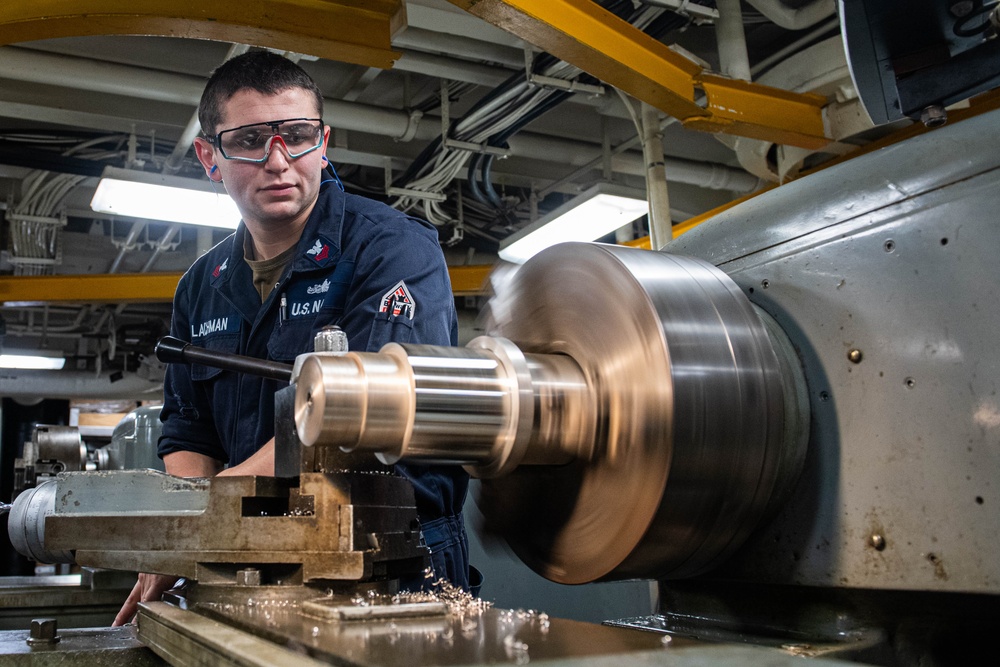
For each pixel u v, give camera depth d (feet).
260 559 2.36
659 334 2.13
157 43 10.23
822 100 8.83
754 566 2.44
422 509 3.61
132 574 6.92
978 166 2.01
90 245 15.72
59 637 2.85
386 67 6.99
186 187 10.57
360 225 3.92
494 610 2.07
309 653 1.62
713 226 2.80
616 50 7.34
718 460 2.14
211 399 4.44
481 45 9.74
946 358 2.01
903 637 2.18
